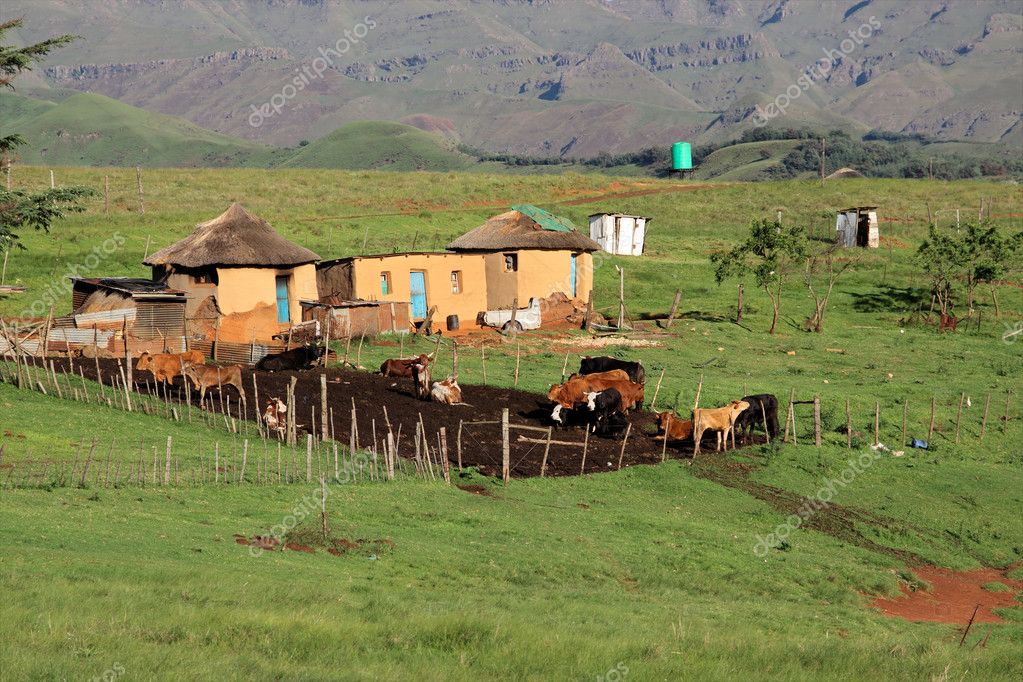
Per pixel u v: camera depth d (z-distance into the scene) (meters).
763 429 60.56
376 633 26.06
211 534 34.44
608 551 39.06
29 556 28.62
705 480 51.50
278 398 56.16
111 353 64.19
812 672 26.97
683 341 84.06
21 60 74.69
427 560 34.84
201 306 72.06
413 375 61.84
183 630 24.30
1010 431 63.59
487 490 46.44
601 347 80.56
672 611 32.16
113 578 27.77
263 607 26.72
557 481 49.16
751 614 33.56
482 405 60.72
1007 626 37.25
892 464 55.59
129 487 39.19
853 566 42.12
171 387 57.53
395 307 79.62
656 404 64.25
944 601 40.59
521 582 34.12
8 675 20.73
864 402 66.19
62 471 40.09
